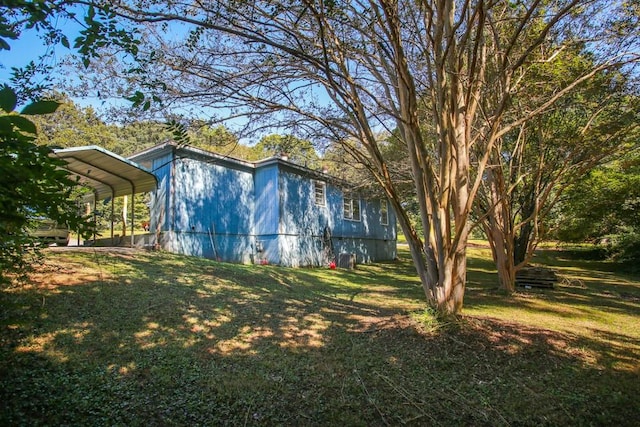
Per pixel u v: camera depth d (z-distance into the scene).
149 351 4.19
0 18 1.46
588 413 3.24
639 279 14.38
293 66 5.17
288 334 5.18
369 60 5.94
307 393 3.53
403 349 4.61
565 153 9.03
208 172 13.47
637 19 5.88
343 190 14.56
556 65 6.89
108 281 6.60
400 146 10.91
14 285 5.07
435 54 5.07
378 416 3.17
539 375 3.99
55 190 1.70
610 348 4.91
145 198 24.27
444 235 5.45
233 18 3.96
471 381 3.84
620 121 7.39
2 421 2.64
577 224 16.77
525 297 8.95
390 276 14.27
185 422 2.95
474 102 5.75
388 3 4.57
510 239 9.57
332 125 6.07
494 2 4.45
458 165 5.64
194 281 7.85
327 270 14.81
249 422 3.01
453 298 5.53
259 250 15.05
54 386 3.21
